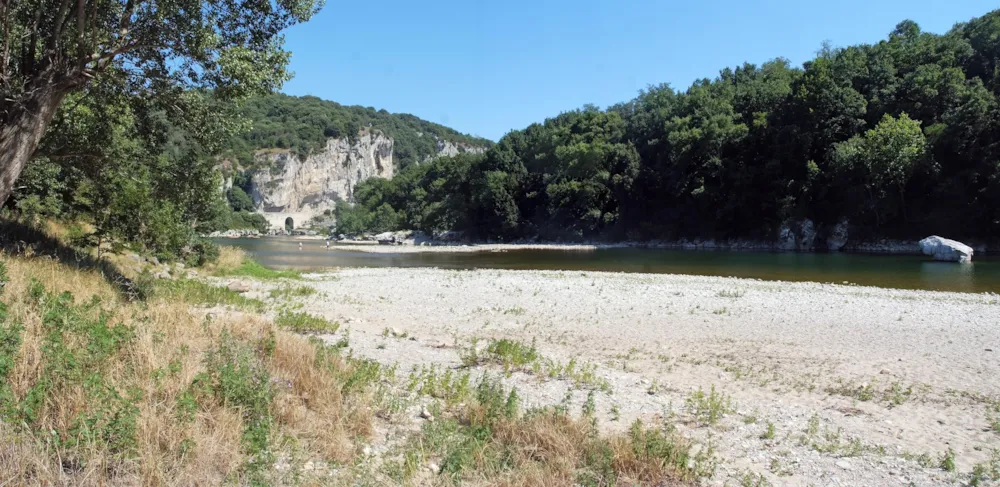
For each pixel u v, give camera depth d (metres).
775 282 26.78
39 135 10.48
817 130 60.53
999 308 18.33
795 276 31.70
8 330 5.35
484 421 6.37
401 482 4.80
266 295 18.73
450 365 9.78
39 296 7.15
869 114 59.91
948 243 41.56
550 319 15.89
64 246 14.62
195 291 15.30
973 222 50.03
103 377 5.41
